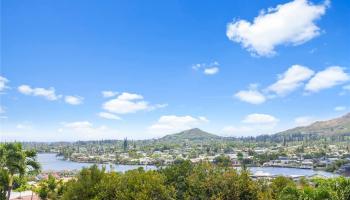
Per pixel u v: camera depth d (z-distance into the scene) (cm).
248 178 4966
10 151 6050
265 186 6062
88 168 5331
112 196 4916
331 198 5191
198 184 4991
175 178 5694
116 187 4944
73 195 5019
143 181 5028
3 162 6075
